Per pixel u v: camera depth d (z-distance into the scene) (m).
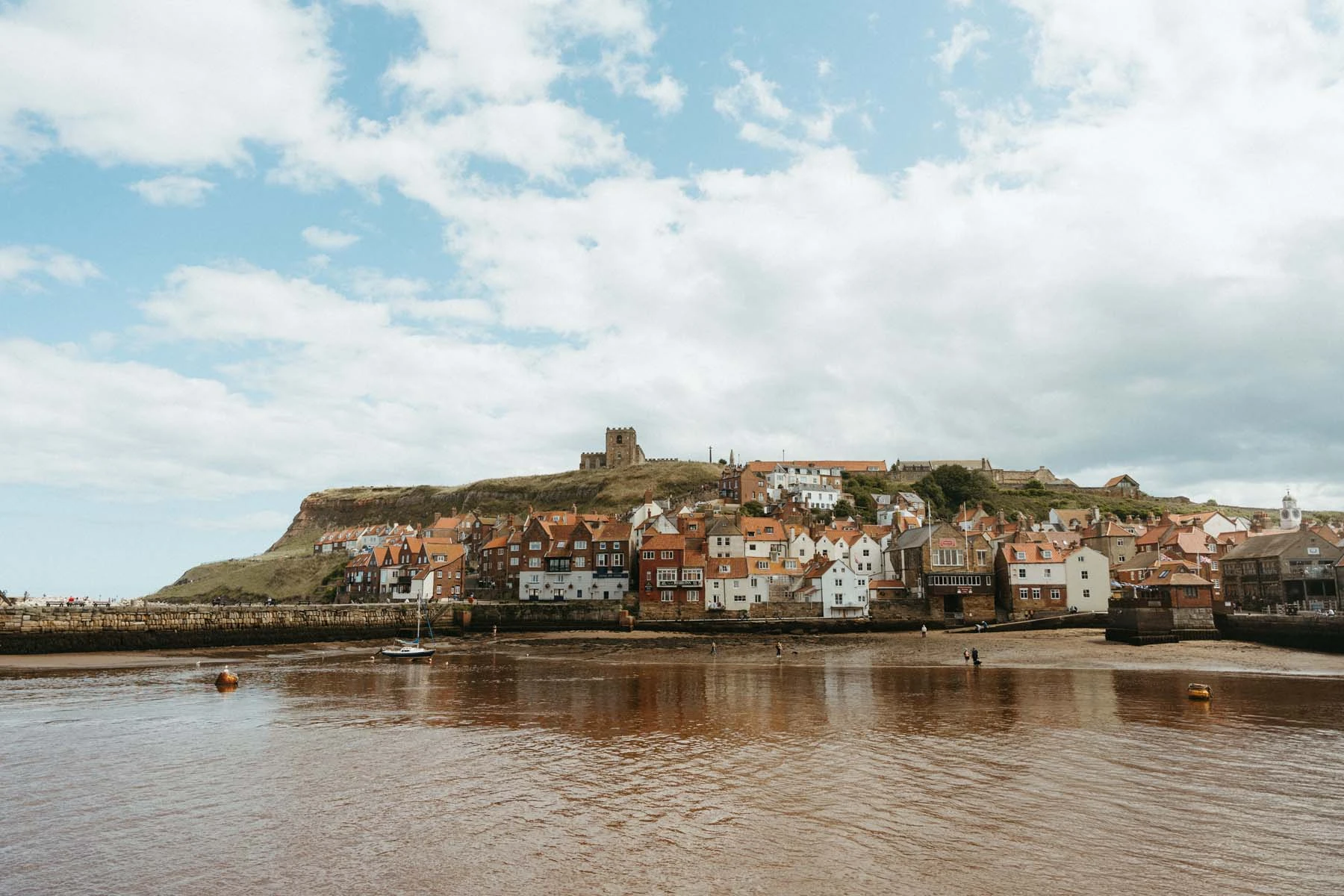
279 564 191.50
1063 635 94.81
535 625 111.12
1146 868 20.52
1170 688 52.44
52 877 20.55
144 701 49.28
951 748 34.09
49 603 104.62
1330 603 92.25
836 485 189.88
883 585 116.62
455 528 170.75
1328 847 21.81
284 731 39.16
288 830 24.02
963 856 21.36
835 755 33.00
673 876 20.27
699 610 111.81
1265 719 40.62
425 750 34.69
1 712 45.28
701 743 35.78
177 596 182.12
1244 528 143.62
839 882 19.75
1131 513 185.88
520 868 20.88
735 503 177.25
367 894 19.36
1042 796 26.73
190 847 22.69
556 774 30.48
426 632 108.69
